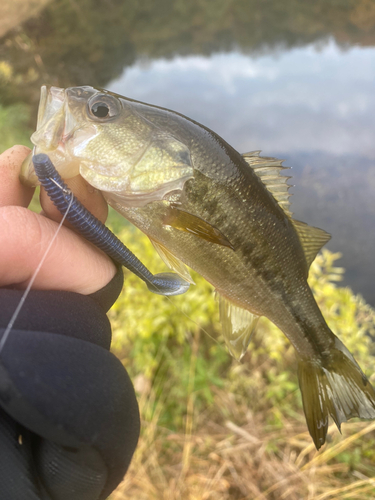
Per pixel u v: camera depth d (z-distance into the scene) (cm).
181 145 14
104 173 13
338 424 18
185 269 15
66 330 9
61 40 95
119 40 111
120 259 11
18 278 10
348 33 108
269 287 17
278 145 63
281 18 123
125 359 31
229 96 80
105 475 8
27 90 77
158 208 14
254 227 15
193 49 112
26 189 11
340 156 59
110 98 13
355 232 46
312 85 82
